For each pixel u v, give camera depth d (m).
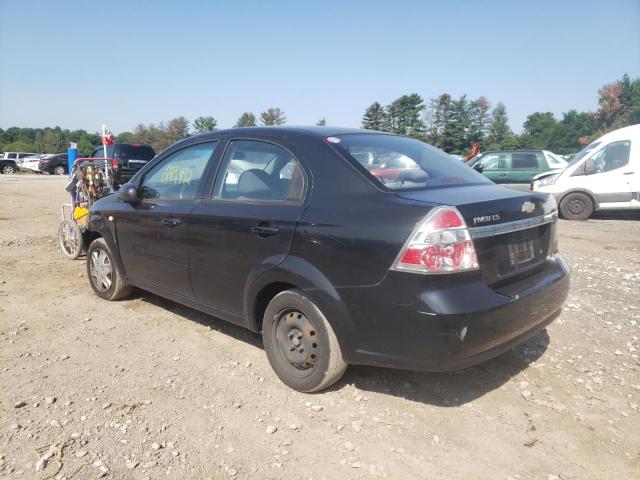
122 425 3.04
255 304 3.60
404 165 3.51
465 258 2.77
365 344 2.98
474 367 3.79
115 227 4.92
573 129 91.88
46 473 2.61
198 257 3.97
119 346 4.18
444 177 3.55
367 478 2.61
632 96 93.69
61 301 5.30
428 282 2.72
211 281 3.90
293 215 3.28
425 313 2.71
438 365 2.79
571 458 2.77
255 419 3.12
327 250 3.07
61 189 19.86
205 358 3.96
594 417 3.16
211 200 3.94
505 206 3.07
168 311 5.00
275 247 3.35
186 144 4.43
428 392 3.43
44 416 3.12
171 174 4.46
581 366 3.82
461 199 2.98
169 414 3.17
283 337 3.47
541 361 3.90
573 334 4.42
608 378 3.64
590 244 8.77
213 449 2.83
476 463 2.73
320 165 3.34
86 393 3.41
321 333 3.17
